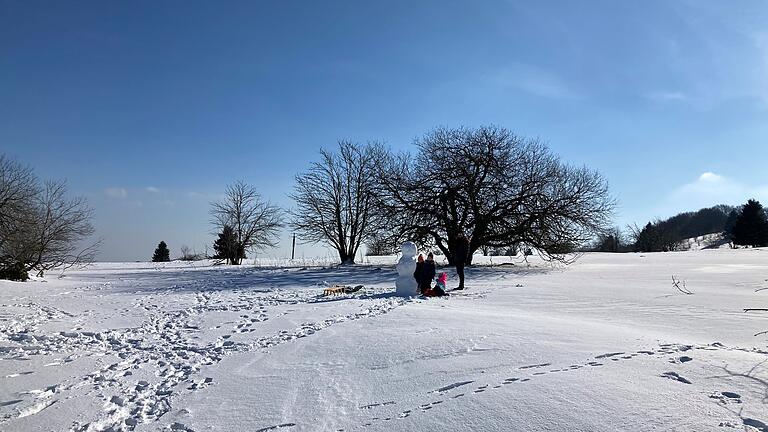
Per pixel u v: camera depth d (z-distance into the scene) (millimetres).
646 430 4523
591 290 16297
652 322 10031
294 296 17531
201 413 6148
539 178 30219
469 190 29891
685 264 29906
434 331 9133
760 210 74750
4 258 27125
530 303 13453
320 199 43406
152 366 8383
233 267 41500
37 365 8477
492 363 6898
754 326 9414
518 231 29422
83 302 17328
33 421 6004
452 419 5176
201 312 14211
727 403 4965
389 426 5246
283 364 7961
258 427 5617
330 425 5492
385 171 35250
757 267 26312
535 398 5391
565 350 7238
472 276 24000
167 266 48000
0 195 27016
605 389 5461
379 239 33188
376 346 8375
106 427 5879
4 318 13523
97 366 8430
